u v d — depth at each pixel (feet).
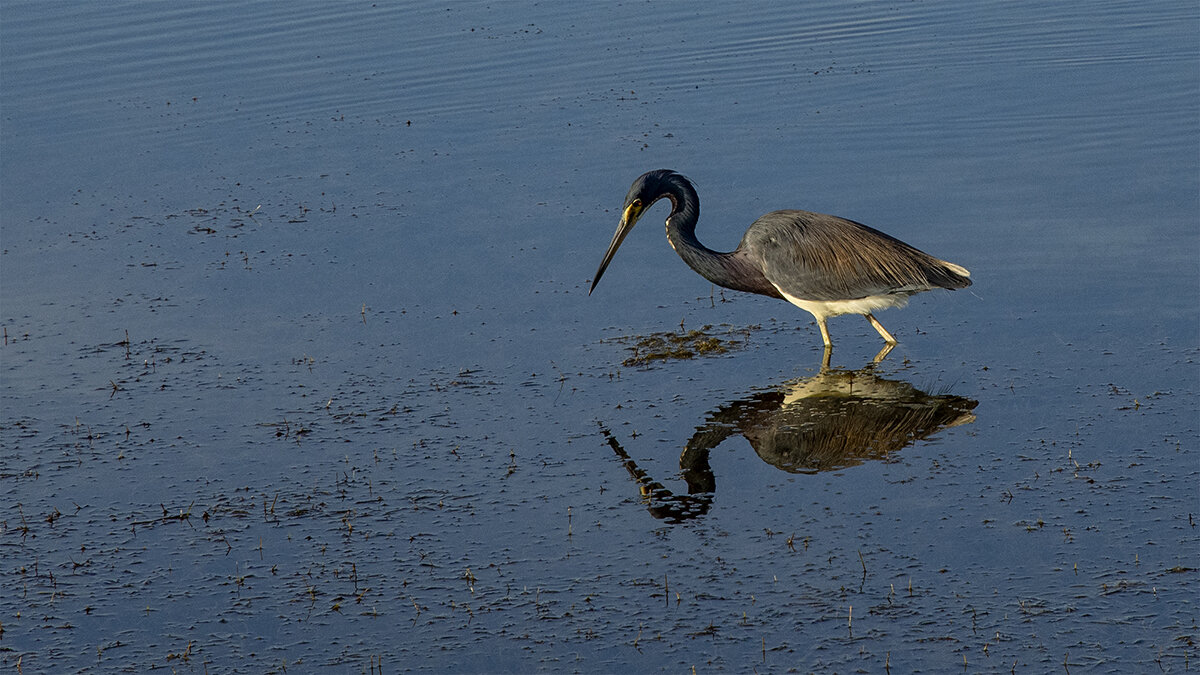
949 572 32.76
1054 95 78.13
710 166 68.59
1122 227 58.18
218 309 53.31
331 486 38.86
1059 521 34.96
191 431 42.83
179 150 73.31
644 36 93.30
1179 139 69.56
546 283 55.52
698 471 39.24
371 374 47.14
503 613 31.91
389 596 32.86
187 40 92.84
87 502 38.22
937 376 45.80
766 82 82.99
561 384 46.01
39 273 57.41
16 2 102.47
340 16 98.84
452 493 38.24
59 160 71.87
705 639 30.45
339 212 64.03
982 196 62.95
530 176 68.18
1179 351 46.11
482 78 84.64
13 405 45.03
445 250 59.11
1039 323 49.57
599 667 29.55
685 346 49.16
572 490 38.22
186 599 33.04
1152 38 89.30
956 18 97.09
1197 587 31.40
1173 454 38.52
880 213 61.36
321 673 29.84
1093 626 30.09
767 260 48.96
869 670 28.94
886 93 79.87
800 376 46.42
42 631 31.73
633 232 61.16
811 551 34.17
